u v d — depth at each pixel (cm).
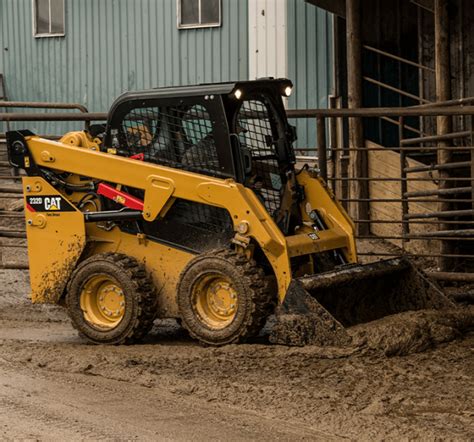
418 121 1911
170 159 1071
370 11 1909
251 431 753
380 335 986
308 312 992
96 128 1143
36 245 1113
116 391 872
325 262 1121
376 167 1605
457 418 777
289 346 1002
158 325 1212
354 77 1628
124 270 1055
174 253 1068
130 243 1091
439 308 1107
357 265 1083
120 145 1097
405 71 1919
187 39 2183
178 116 1066
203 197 1030
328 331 986
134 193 1087
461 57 1877
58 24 2377
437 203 1541
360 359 961
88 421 779
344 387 866
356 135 1612
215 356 980
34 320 1260
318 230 1109
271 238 1002
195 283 1030
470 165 1316
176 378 902
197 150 1058
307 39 1989
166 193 1047
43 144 1109
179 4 2188
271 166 1110
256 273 1010
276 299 1054
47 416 794
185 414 798
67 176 1118
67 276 1098
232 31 2116
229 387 867
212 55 2148
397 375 905
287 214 1104
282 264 1009
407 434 737
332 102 1948
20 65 2439
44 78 2405
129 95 1084
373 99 1916
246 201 1011
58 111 2384
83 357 994
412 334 998
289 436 742
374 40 1914
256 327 1009
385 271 1091
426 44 1892
